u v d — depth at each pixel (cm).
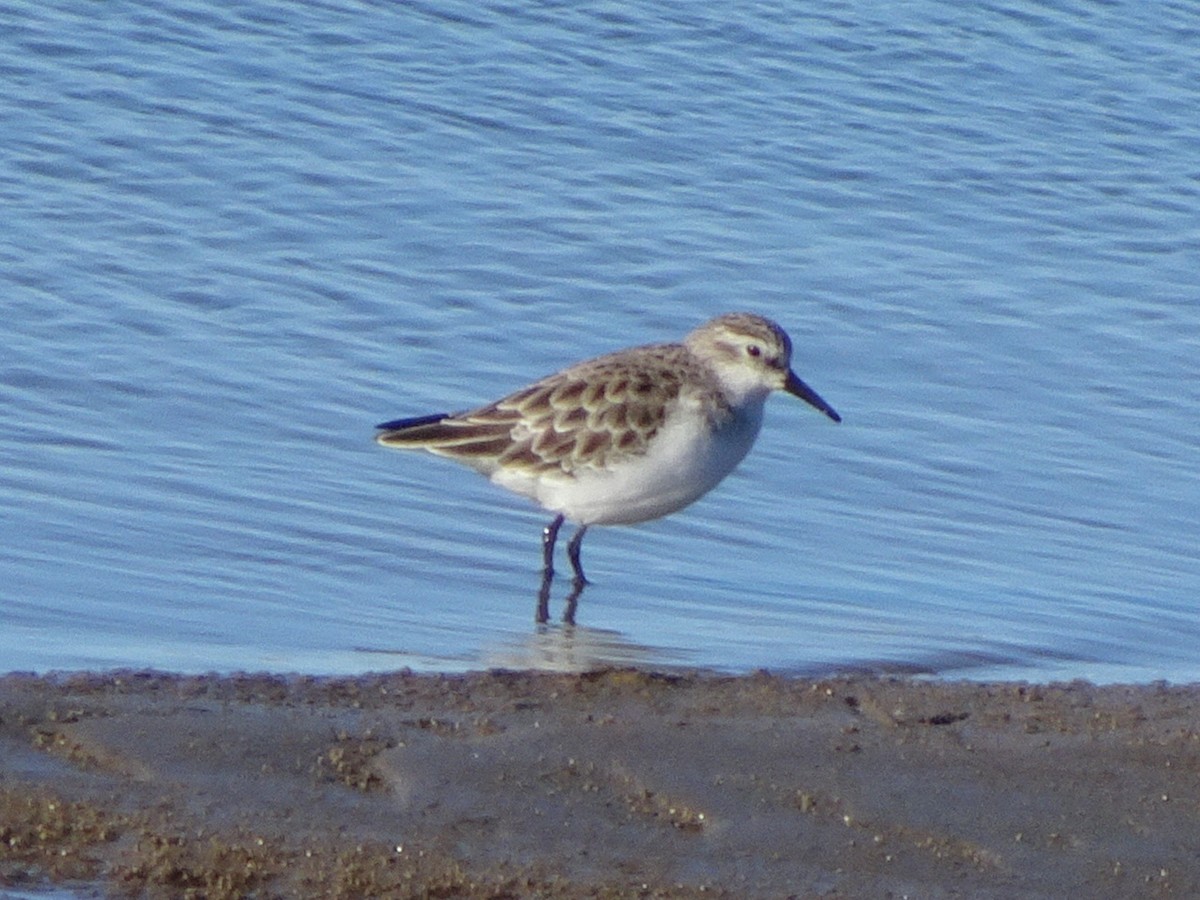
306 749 1145
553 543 1540
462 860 1055
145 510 1587
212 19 2617
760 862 1066
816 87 2598
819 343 2009
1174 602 1549
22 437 1694
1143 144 2514
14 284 1970
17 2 2605
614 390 1512
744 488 1725
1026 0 2859
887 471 1769
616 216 2248
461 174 2311
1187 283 2194
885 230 2270
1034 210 2342
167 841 1056
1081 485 1764
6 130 2288
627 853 1069
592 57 2625
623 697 1245
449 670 1330
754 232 2242
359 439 1756
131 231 2108
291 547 1550
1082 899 1052
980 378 1961
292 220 2170
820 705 1247
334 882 1035
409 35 2633
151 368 1841
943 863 1073
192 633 1388
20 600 1416
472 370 1911
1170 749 1194
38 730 1145
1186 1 2864
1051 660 1427
